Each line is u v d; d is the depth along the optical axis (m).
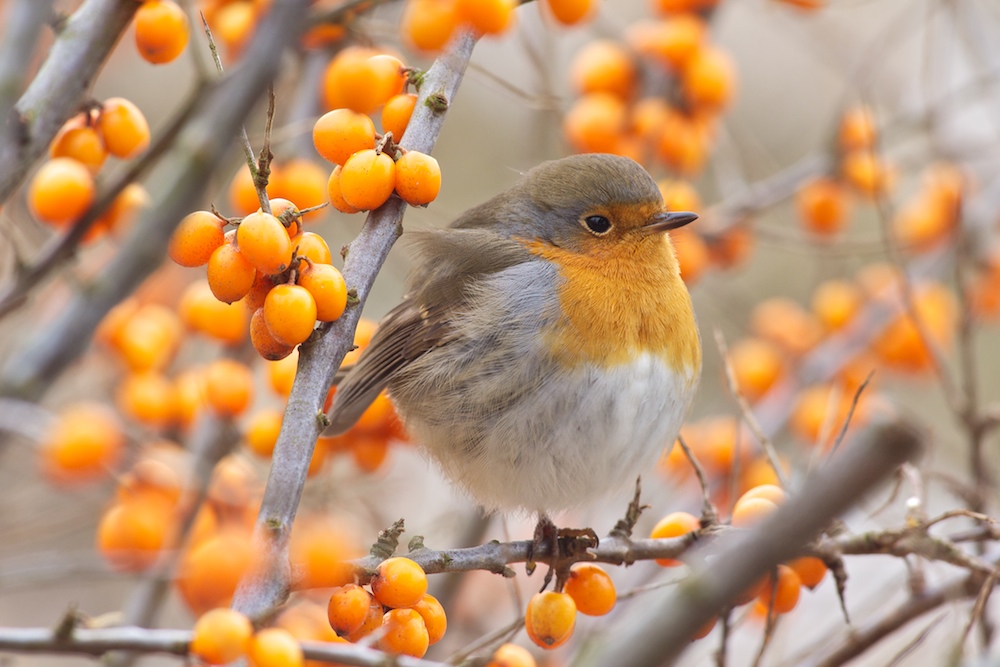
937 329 12.21
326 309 6.02
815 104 17.78
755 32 18.52
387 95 6.89
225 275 5.86
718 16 12.71
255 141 9.81
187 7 7.84
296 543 6.62
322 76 10.06
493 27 6.93
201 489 8.86
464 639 11.46
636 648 4.89
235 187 8.48
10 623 13.23
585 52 11.82
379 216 6.42
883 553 7.02
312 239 6.21
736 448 8.16
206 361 12.37
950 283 13.28
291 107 10.60
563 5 8.20
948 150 12.48
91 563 8.27
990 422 8.99
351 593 6.04
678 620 4.85
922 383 12.77
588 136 11.14
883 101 14.23
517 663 6.51
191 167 8.47
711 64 11.34
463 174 16.42
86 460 8.66
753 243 12.91
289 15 7.57
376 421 9.66
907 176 15.49
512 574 6.90
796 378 12.23
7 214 9.90
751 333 13.20
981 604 6.64
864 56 12.83
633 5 17.20
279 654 5.41
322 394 6.00
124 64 13.92
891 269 12.94
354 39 8.86
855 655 7.92
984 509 8.40
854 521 9.55
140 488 8.79
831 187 12.17
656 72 11.49
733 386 8.02
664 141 11.22
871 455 4.48
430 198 6.44
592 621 10.06
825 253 12.27
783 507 4.75
